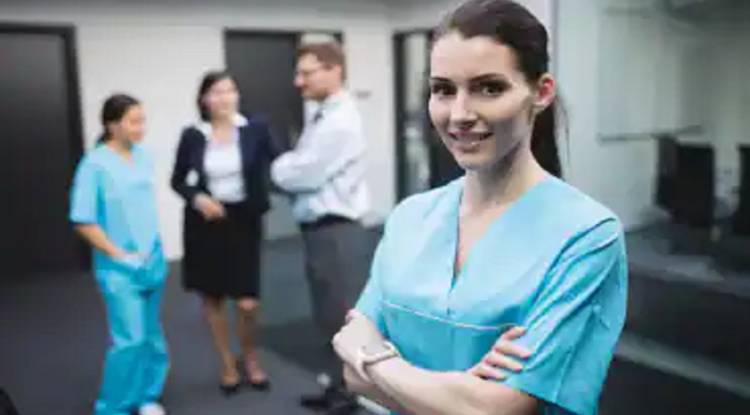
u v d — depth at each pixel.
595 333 0.68
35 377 2.97
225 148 2.44
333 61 2.16
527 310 0.68
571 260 0.67
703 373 2.62
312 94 2.20
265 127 2.51
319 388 2.75
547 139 0.74
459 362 0.72
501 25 0.63
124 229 2.31
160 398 2.71
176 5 4.85
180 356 3.19
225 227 2.51
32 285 4.43
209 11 4.98
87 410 2.64
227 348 2.75
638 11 4.36
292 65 5.44
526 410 0.66
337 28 5.55
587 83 4.19
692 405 2.40
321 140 2.17
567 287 0.66
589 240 0.67
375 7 5.69
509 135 0.66
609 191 4.30
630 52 4.36
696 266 3.49
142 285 2.37
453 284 0.73
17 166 4.57
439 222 0.79
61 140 4.67
